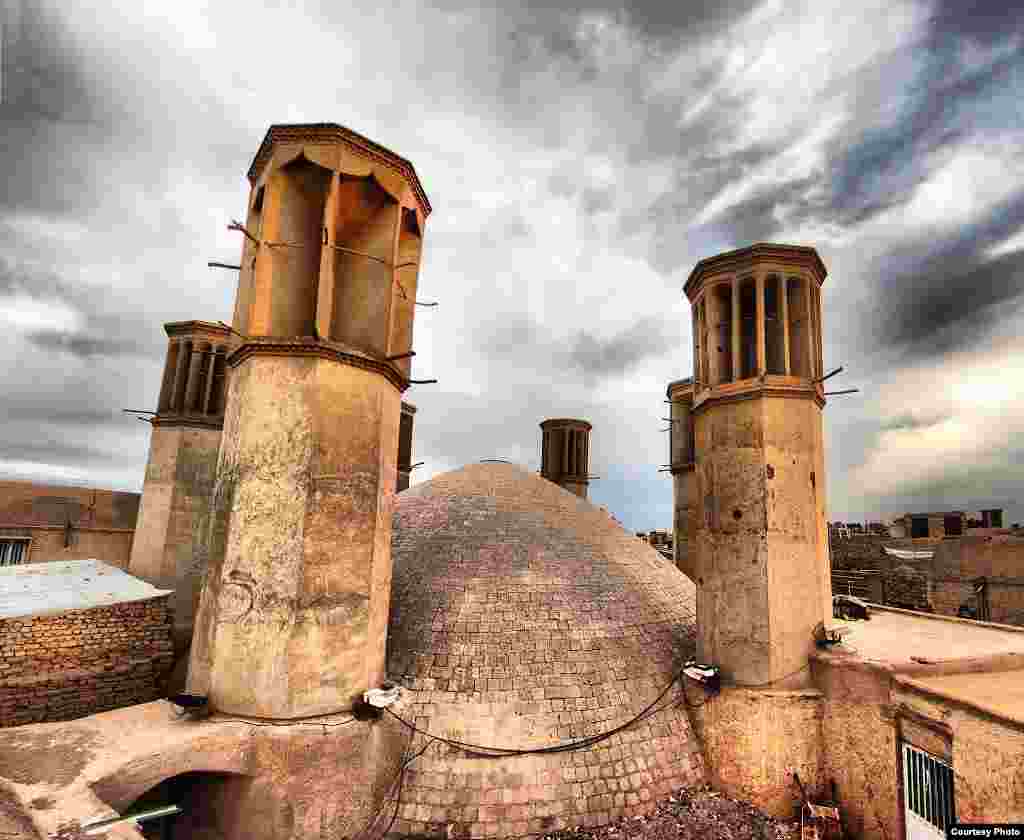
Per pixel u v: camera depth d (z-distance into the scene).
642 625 13.74
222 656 9.18
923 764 9.63
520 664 11.75
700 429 13.53
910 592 23.78
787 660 11.45
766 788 10.91
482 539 14.84
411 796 9.94
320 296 10.03
